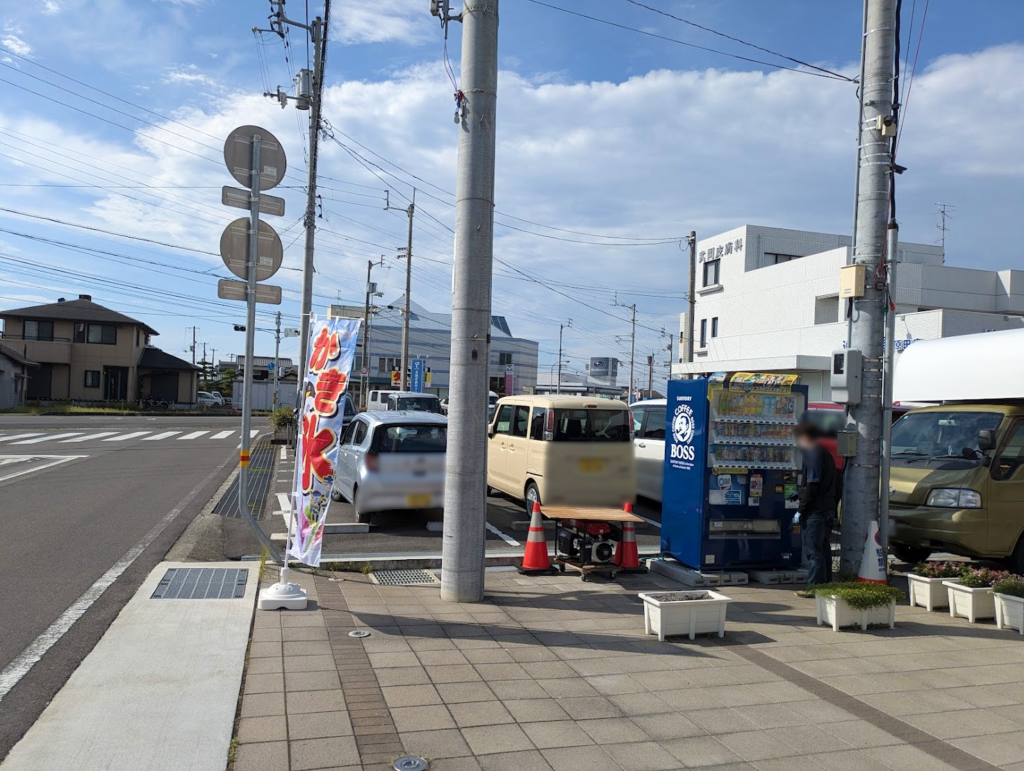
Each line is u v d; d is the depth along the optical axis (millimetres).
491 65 6430
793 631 5734
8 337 44938
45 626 5281
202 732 3674
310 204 19969
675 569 7414
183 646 4902
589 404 9688
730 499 7297
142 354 50781
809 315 31125
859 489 7289
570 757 3572
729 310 36500
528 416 10359
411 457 9320
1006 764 3605
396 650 5004
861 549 7238
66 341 45812
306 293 19922
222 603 5941
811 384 26656
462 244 6324
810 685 4594
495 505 11766
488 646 5156
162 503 11008
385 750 3574
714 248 38031
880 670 4898
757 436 7371
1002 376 8047
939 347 8930
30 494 11547
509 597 6516
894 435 9195
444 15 6863
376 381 54656
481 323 6344
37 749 3457
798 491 7016
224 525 9398
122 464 16344
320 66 20188
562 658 4965
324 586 6625
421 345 56094
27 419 33438
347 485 10320
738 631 5699
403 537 9102
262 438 25328
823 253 30438
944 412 8766
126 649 4816
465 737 3744
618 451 9516
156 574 6727
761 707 4234
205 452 19703
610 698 4309
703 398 7262
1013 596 5867
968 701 4391
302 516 5973
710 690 4473
